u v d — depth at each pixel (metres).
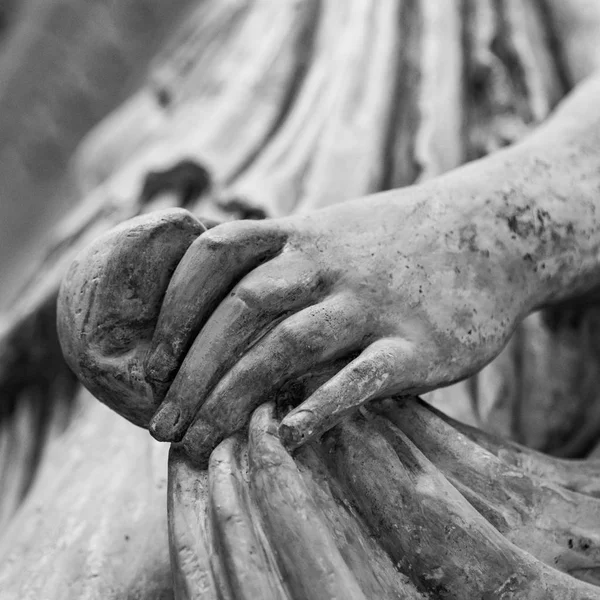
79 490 1.18
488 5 1.41
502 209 1.12
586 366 1.24
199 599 1.01
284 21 1.47
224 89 1.45
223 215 1.30
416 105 1.37
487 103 1.37
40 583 1.11
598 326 1.24
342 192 1.30
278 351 1.03
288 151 1.35
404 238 1.09
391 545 1.04
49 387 1.37
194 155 1.36
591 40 1.37
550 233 1.12
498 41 1.39
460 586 1.03
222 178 1.35
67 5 2.58
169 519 1.04
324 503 1.03
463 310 1.08
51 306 1.34
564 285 1.13
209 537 1.02
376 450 1.04
